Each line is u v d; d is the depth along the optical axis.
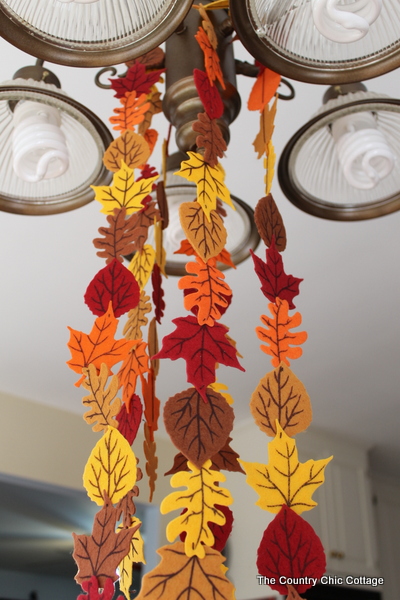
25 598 5.45
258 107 0.76
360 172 0.94
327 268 1.89
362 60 0.74
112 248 0.62
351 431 2.98
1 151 0.97
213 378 0.50
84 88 1.31
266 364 2.36
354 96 0.92
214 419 0.49
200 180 0.60
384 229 1.72
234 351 0.53
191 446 0.47
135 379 0.63
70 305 2.01
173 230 1.07
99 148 0.95
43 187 1.01
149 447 0.66
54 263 1.81
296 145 0.97
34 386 2.49
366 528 2.91
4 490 3.40
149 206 0.75
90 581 0.47
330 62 0.74
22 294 1.95
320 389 2.60
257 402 0.50
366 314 2.12
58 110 0.91
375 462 3.34
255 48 0.72
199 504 0.46
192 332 0.52
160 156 1.45
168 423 0.47
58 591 5.60
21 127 0.88
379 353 2.34
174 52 0.78
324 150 1.01
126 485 0.51
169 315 2.05
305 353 2.33
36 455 2.51
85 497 2.65
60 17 0.68
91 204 1.59
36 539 4.45
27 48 0.67
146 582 0.43
